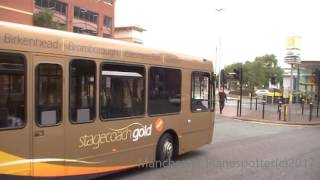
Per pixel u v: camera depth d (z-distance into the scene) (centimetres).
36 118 718
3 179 668
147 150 1013
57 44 759
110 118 887
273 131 2095
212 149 1409
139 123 978
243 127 2269
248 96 7775
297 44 2961
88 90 828
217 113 3253
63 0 6581
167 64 1080
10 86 680
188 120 1185
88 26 7256
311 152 1380
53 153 752
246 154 1311
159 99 1053
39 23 5106
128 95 941
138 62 971
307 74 5491
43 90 732
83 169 820
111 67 888
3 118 668
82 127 813
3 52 669
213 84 1322
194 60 1210
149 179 936
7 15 4866
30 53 711
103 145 869
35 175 718
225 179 942
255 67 10288
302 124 2597
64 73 773
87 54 823
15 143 686
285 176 988
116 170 912
